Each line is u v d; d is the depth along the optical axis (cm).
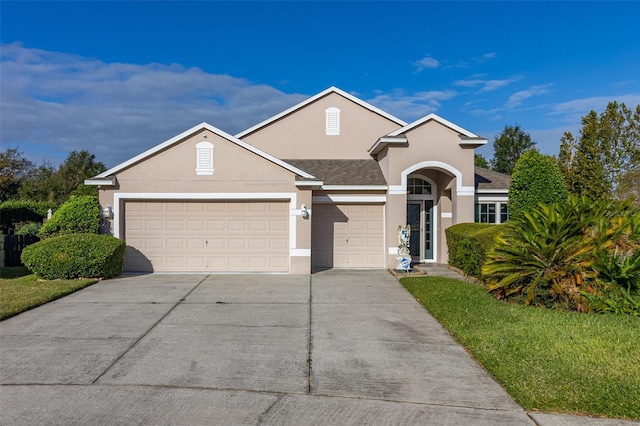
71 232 1362
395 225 1524
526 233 920
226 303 991
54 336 735
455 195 1548
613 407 480
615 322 761
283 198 1414
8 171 3628
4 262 1602
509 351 638
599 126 2661
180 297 1048
